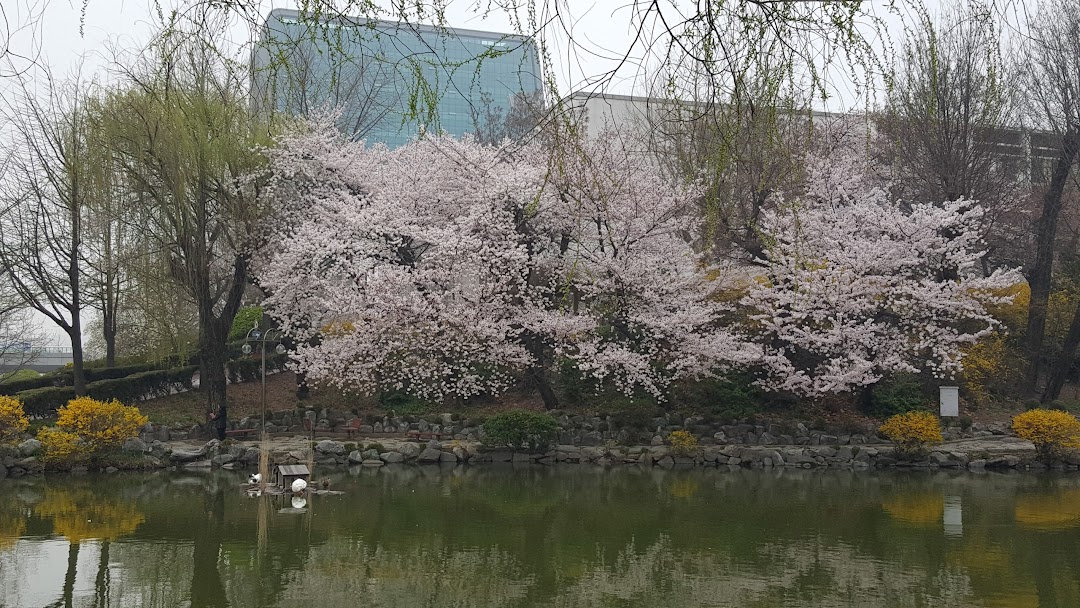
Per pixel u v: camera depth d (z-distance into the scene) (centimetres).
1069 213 2639
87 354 4238
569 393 2353
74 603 879
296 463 1920
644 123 2028
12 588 934
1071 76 2158
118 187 1981
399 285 2083
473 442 2141
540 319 2105
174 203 1983
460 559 1087
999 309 2420
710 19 430
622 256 2084
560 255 2281
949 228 2177
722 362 2227
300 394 2483
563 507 1468
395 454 2058
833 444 2111
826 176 2088
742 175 1650
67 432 1886
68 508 1439
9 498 1544
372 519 1350
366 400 2417
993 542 1179
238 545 1158
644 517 1375
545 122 504
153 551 1120
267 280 2177
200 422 2217
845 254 2067
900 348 2114
